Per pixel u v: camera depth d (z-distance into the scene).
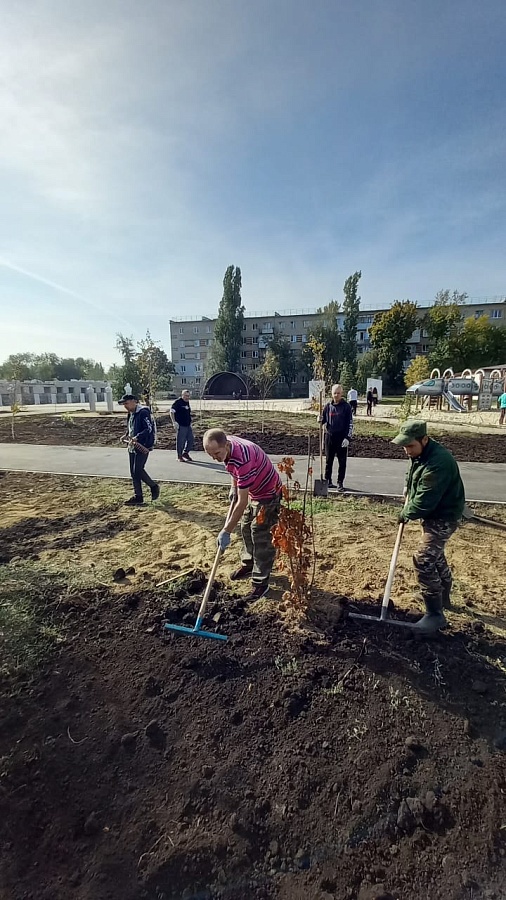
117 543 5.03
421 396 25.83
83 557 4.61
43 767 2.29
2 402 36.94
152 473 8.92
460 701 2.61
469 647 3.06
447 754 2.30
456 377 24.50
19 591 3.79
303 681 2.75
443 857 1.89
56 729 2.49
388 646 3.05
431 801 2.07
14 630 3.24
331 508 6.33
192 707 2.62
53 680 2.82
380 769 2.23
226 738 2.42
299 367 66.00
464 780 2.17
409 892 1.78
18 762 2.30
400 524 3.47
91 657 3.02
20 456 11.27
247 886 1.83
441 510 3.13
